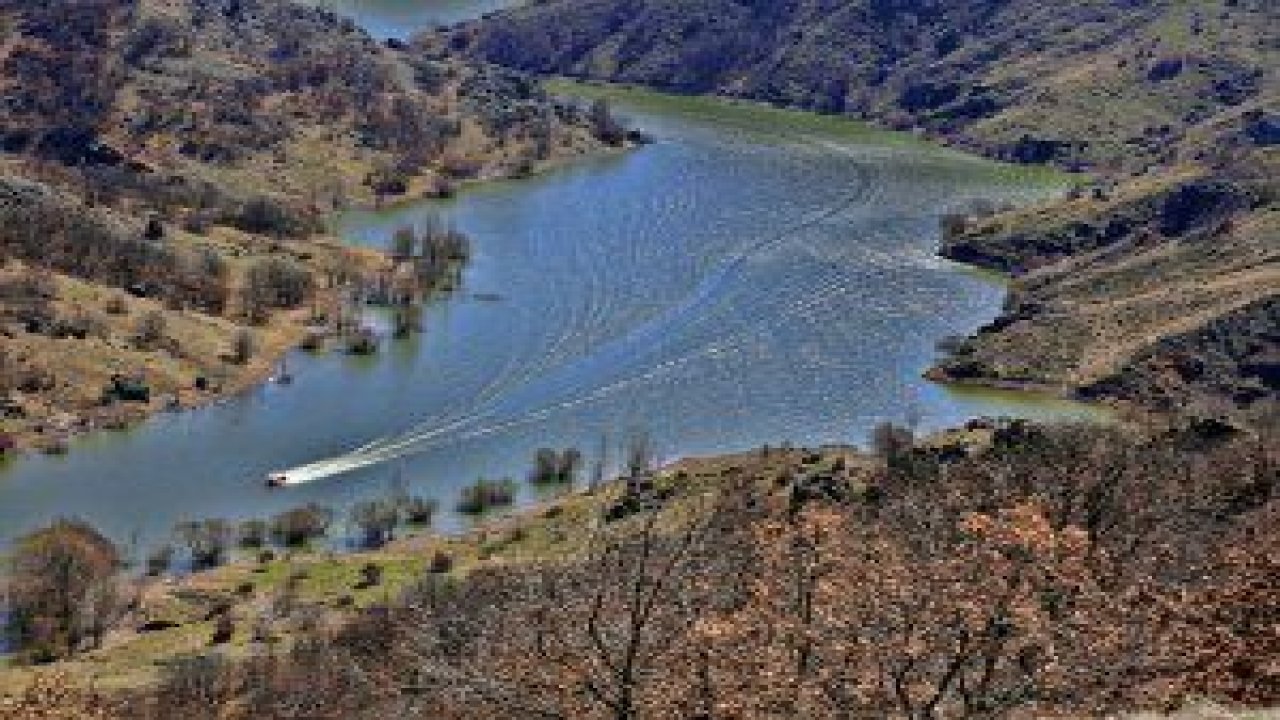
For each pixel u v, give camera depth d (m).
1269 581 50.75
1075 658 45.94
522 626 50.03
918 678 46.09
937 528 56.06
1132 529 62.94
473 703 48.06
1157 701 45.12
